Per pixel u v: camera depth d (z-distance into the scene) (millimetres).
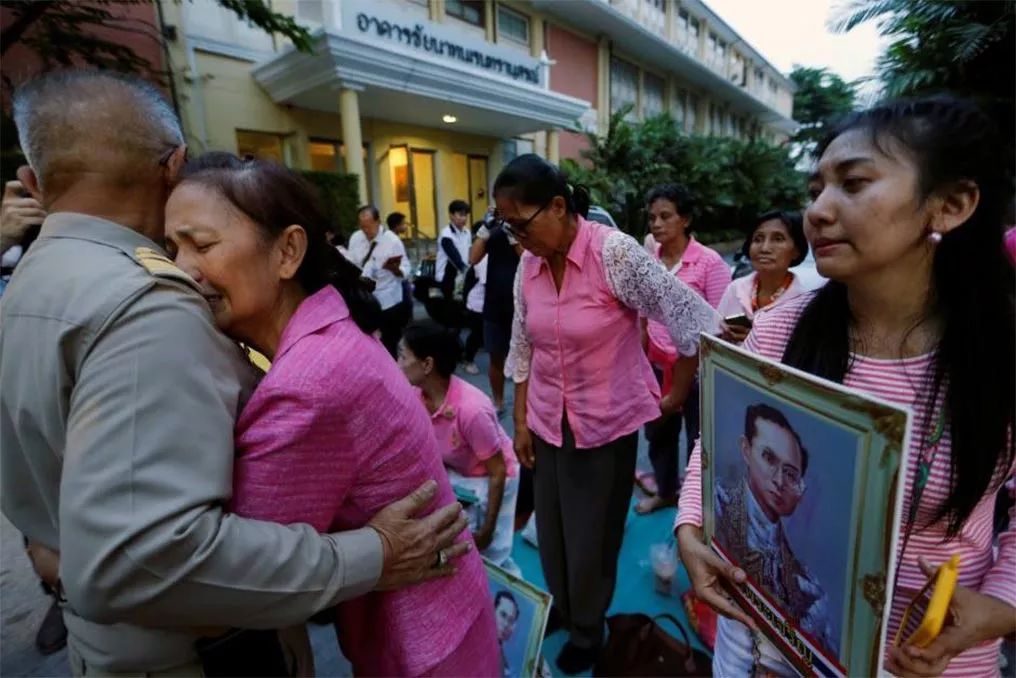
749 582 841
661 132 13195
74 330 659
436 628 908
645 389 1603
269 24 5586
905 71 3889
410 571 834
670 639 1736
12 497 851
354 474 791
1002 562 775
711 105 20500
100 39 5375
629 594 2074
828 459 647
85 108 797
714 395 858
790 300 979
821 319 860
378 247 4516
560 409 1570
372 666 977
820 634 709
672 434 2494
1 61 5172
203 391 679
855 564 632
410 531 827
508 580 1476
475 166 10977
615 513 1636
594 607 1665
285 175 798
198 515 633
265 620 689
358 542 766
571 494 1624
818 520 679
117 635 788
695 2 17906
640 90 15594
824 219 725
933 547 783
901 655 694
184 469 641
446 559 893
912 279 752
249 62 7301
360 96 7551
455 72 7789
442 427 1762
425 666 889
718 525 906
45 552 852
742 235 16297
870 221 688
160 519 606
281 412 709
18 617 1975
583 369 1509
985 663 815
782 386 698
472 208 10938
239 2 5328
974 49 3365
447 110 8664
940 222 694
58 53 5082
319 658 1783
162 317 668
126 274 689
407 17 7402
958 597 708
